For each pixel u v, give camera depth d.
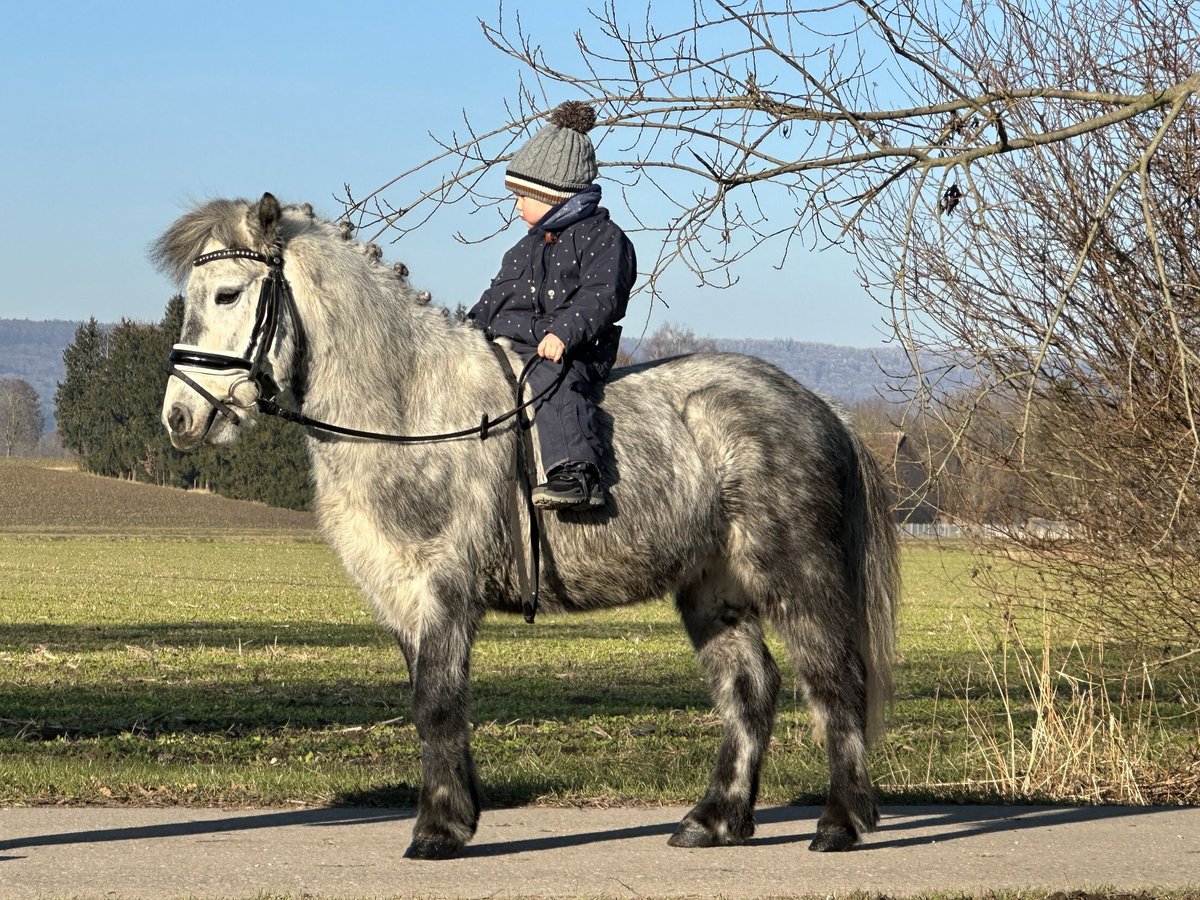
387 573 5.82
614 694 14.66
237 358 5.65
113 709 12.68
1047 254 8.39
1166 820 7.17
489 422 5.86
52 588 34.28
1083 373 8.54
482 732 11.25
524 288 6.26
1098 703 9.85
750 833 6.44
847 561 6.38
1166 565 8.87
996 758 9.23
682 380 6.41
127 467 97.56
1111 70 8.23
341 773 8.63
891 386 7.45
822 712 6.21
